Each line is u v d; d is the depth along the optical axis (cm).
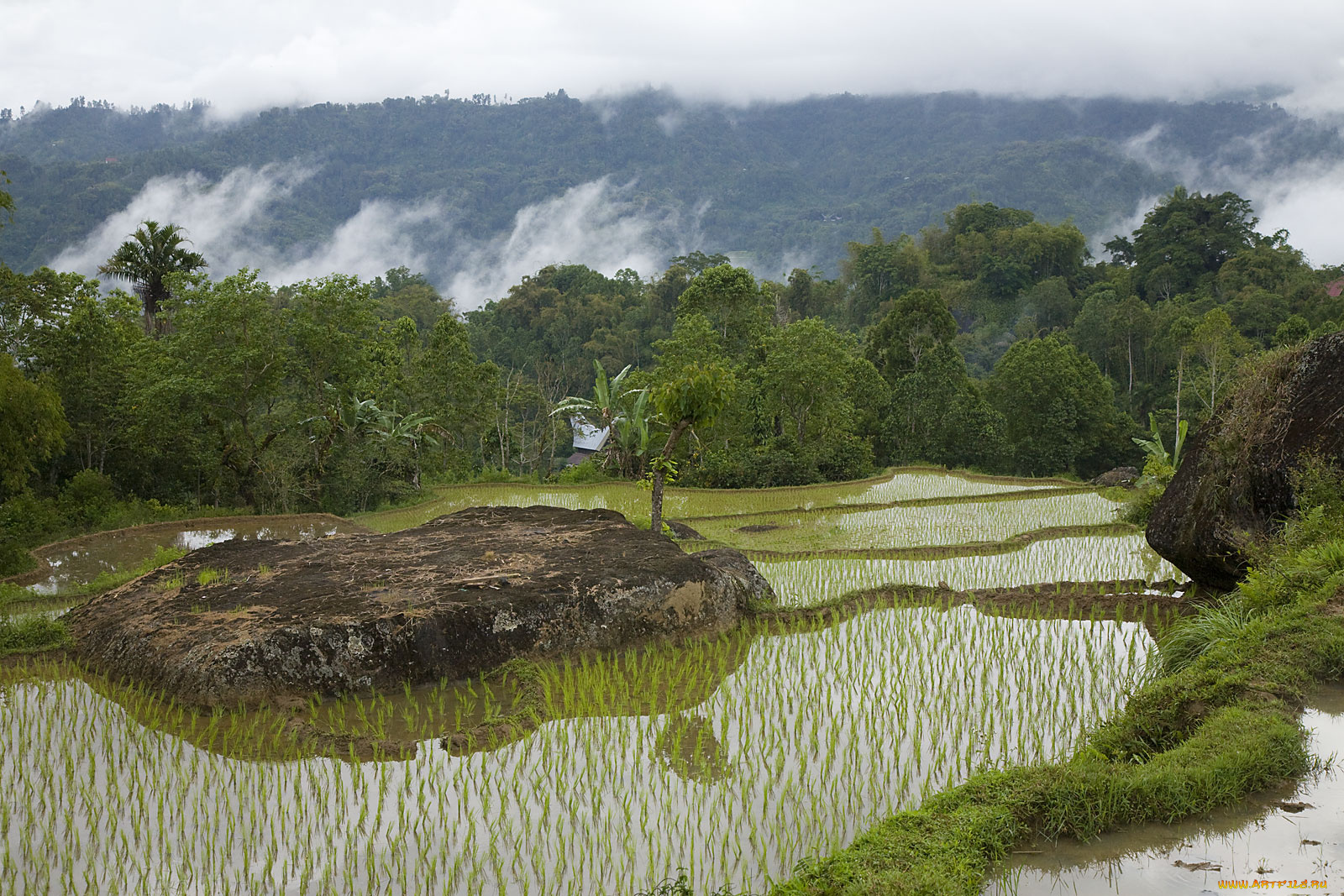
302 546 1378
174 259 3562
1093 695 882
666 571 1176
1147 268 8025
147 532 2369
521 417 5391
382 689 962
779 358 3862
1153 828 578
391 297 9400
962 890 507
